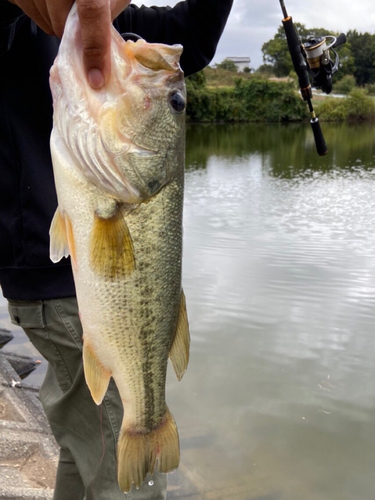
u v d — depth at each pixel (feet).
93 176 1.03
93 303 1.10
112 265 1.09
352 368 3.10
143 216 1.09
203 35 1.61
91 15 0.89
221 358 3.22
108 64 0.97
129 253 1.09
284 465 2.36
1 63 1.31
